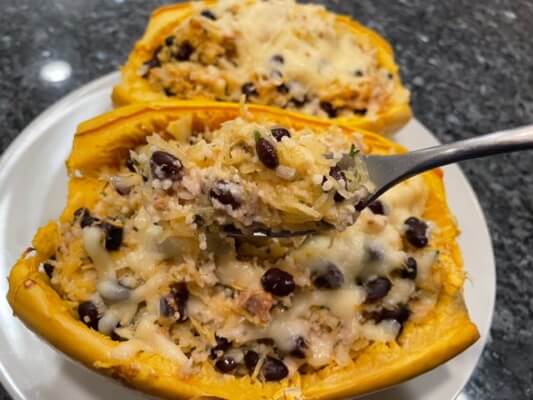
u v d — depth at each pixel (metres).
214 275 0.25
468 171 0.38
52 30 0.41
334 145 0.26
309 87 0.33
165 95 0.33
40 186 0.31
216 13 0.34
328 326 0.26
